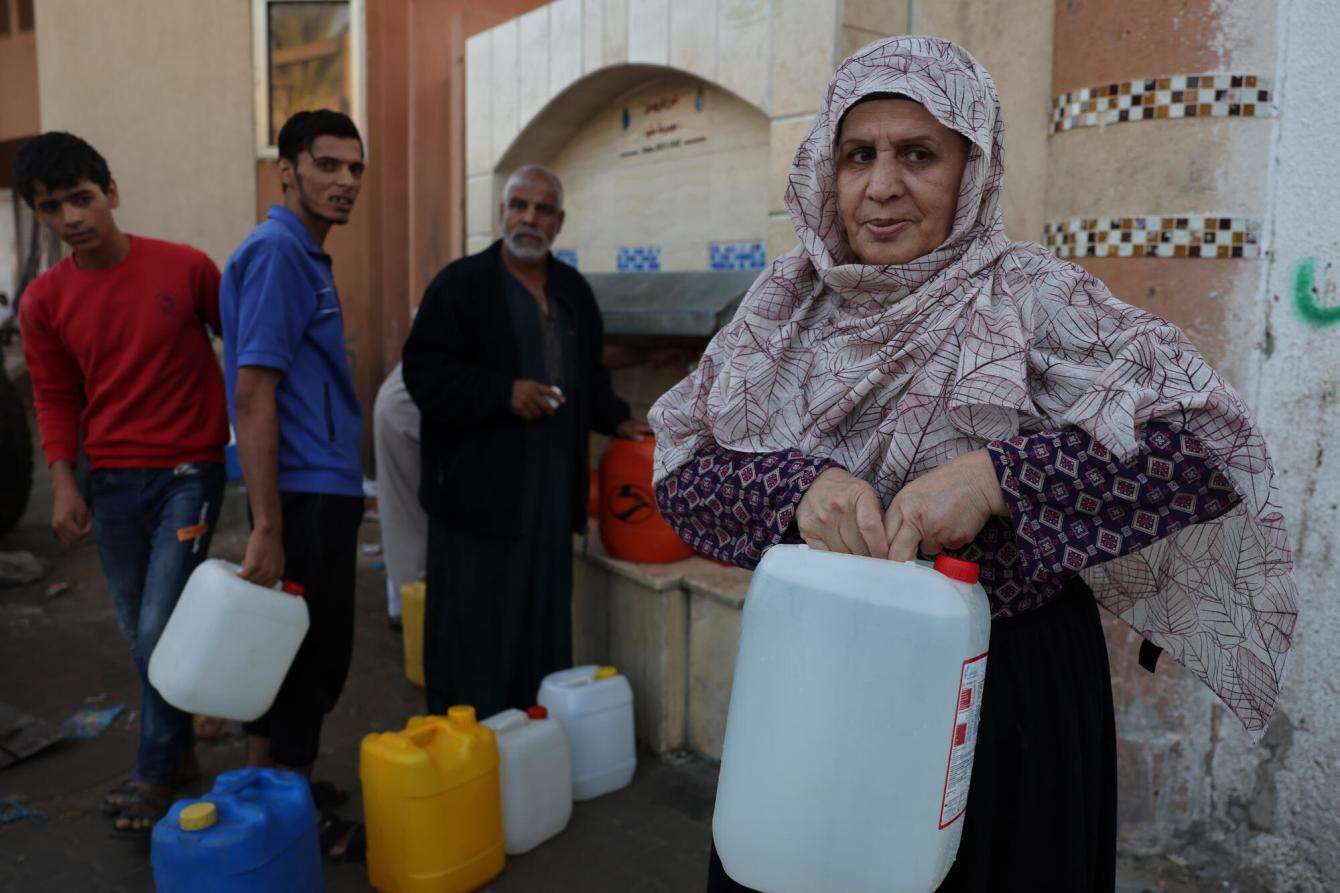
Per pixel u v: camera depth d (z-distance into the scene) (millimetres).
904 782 1046
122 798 2783
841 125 1281
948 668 1040
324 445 2543
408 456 4129
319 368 2551
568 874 2553
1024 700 1252
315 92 7621
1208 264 2293
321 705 2625
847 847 1062
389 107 7195
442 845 2367
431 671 3096
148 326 2633
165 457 2691
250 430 2367
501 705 3014
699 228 4047
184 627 2316
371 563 5406
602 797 2957
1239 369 2309
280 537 2418
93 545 5715
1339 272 2152
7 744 3168
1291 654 2318
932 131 1213
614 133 4535
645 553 3303
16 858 2611
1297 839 2344
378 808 2387
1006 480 1107
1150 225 2344
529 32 4652
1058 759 1264
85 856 2625
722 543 1379
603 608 3443
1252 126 2234
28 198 2539
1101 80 2396
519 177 3051
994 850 1252
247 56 7895
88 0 8633
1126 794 2537
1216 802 2471
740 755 1126
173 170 8414
